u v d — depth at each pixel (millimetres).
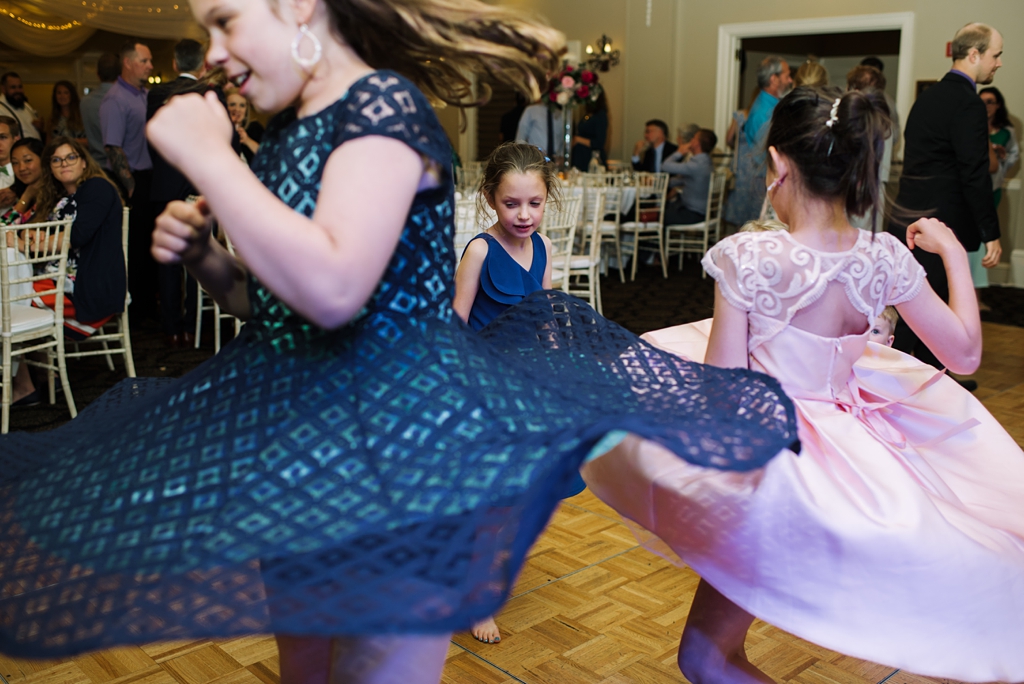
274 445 945
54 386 4344
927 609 1275
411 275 1018
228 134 886
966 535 1321
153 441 987
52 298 4043
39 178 4457
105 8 8328
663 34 9680
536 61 1117
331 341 1002
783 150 1442
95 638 781
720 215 8836
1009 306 6926
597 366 1271
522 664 2072
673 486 1393
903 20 8344
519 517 885
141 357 5043
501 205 2209
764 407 1141
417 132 928
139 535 893
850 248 1446
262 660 2115
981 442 1637
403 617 792
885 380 1739
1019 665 1302
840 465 1381
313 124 990
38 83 11781
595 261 6176
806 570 1308
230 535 869
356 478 915
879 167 1406
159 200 5535
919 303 1532
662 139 9023
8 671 2051
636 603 2381
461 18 1070
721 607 1515
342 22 1022
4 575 892
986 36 3928
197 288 5207
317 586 819
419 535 860
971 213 4094
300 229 848
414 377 982
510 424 968
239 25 966
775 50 10898
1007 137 7348
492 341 1411
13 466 1084
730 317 1469
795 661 2092
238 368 1016
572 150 8844
